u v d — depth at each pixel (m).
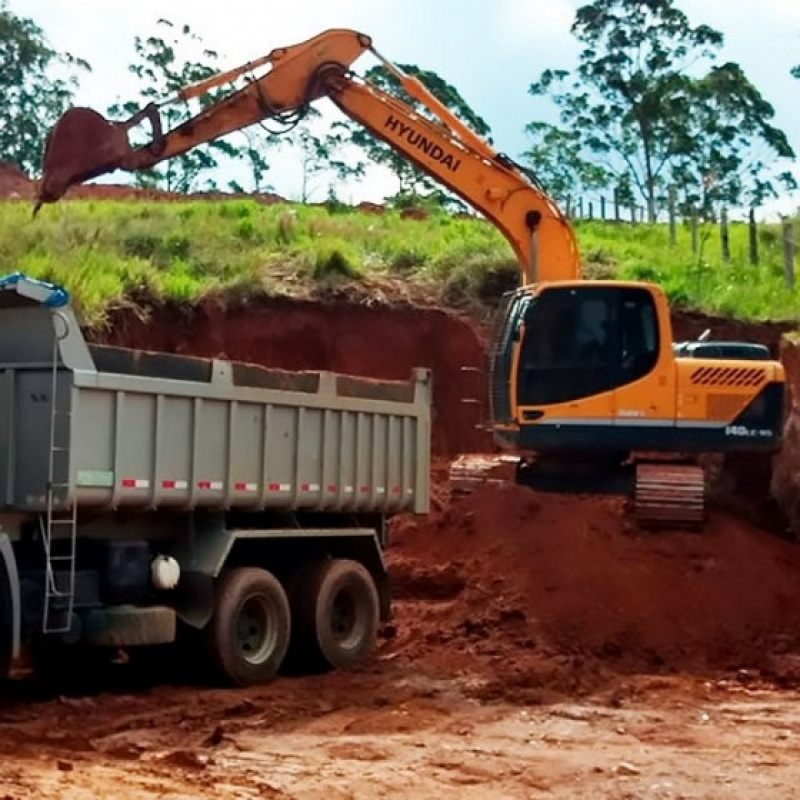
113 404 12.42
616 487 18.44
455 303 26.12
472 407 24.64
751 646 16.12
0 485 12.19
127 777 9.56
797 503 19.28
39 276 22.56
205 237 27.34
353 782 9.70
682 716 12.78
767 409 18.19
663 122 48.78
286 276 25.66
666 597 16.61
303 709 12.55
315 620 14.59
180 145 18.61
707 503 18.83
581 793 9.62
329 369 24.48
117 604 13.07
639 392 17.94
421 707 12.75
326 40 19.30
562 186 50.12
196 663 13.79
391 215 34.97
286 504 14.28
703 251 35.28
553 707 13.03
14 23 57.09
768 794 9.70
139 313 23.09
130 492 12.57
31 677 14.30
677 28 48.84
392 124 19.52
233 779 9.68
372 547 15.62
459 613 16.56
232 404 13.57
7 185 45.88
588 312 18.06
